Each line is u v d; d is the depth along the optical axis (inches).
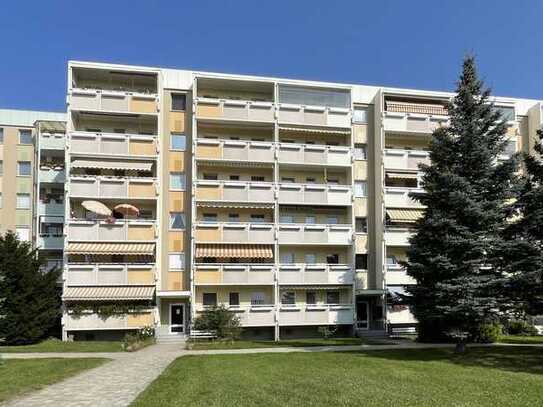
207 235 1608.0
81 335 1539.1
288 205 1707.7
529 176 1089.4
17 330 1346.0
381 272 1733.5
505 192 1085.1
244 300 1653.5
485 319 1034.7
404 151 1782.7
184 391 597.3
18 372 780.0
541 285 970.1
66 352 1172.5
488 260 1045.8
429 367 840.3
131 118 1667.1
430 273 1074.7
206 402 532.4
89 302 1514.5
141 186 1594.5
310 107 1720.0
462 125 1106.7
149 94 1632.6
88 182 1568.7
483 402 546.9
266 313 1604.3
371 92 1859.0
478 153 1080.8
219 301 1636.3
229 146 1654.8
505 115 1868.8
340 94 1774.1
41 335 1407.5
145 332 1466.5
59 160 1907.0
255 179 1737.2
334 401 539.8
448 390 617.6
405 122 1790.1
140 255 1596.9
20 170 1991.9
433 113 1825.8
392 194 1759.4
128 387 648.4
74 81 1637.6
